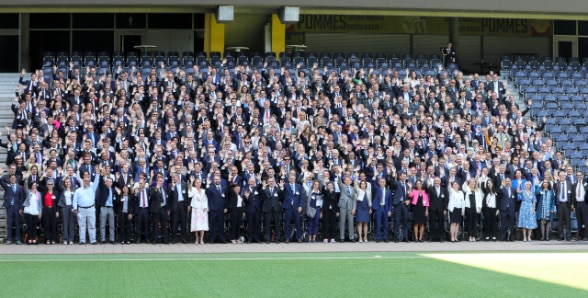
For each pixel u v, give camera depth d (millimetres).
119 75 33344
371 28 46250
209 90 32719
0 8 37875
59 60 37406
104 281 16844
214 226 27312
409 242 28047
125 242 26922
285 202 27625
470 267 19406
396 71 36125
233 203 27344
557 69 40281
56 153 27453
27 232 26344
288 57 38250
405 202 28266
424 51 46812
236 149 29828
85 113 29859
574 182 29031
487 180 28922
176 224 27000
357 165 29578
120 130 29531
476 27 47219
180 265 19859
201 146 29531
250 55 42781
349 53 44000
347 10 40062
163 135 29969
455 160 29938
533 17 41719
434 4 40094
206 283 16516
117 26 44094
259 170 28391
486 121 33750
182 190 27109
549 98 37844
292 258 21672
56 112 30141
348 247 25719
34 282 16734
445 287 15961
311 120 32281
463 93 34781
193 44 44188
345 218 28094
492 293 15195
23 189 26469
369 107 33500
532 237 29469
